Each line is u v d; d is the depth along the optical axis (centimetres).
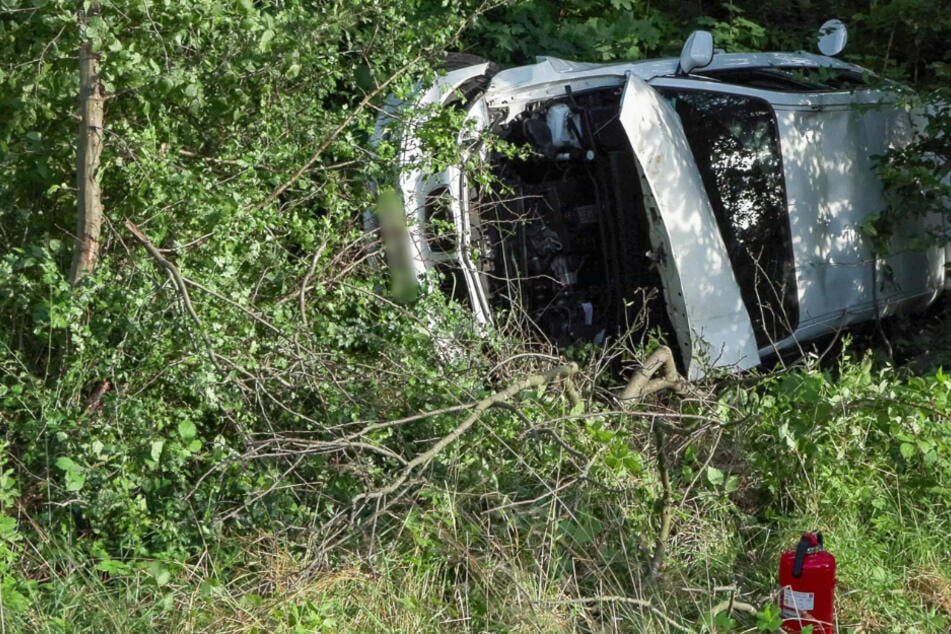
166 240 478
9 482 409
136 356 454
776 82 720
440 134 538
